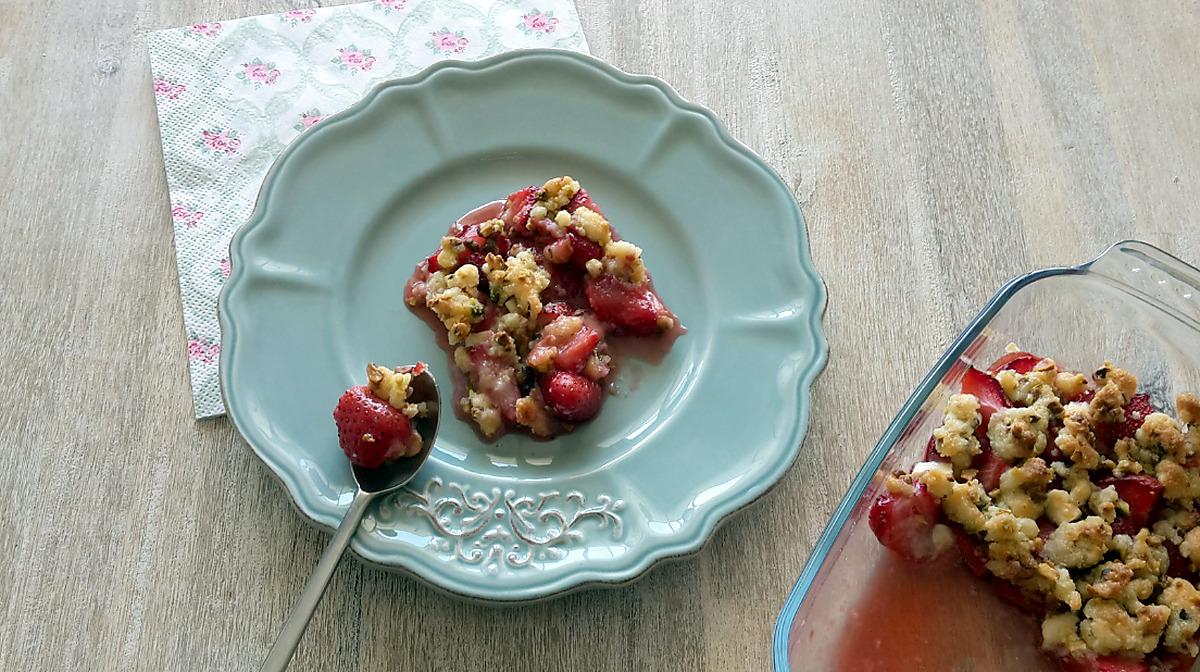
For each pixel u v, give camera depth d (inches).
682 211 22.4
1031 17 25.1
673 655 20.3
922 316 22.5
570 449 21.0
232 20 24.3
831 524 19.5
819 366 21.0
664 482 20.6
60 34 24.2
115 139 23.4
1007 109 24.3
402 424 20.2
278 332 21.3
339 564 20.5
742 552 20.8
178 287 22.3
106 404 21.5
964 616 19.3
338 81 23.9
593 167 22.7
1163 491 19.4
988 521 19.0
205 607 20.3
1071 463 19.6
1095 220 23.4
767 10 25.0
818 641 19.1
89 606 20.3
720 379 21.3
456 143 22.6
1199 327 20.5
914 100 24.3
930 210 23.4
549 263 21.9
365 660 20.1
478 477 20.6
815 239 23.1
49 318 22.0
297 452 20.6
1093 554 19.0
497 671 20.1
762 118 24.1
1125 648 18.7
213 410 21.4
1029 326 20.7
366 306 21.8
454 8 24.5
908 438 19.9
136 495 20.9
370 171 22.3
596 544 20.2
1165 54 24.8
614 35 24.7
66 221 22.7
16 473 21.0
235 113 23.5
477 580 19.7
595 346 21.3
